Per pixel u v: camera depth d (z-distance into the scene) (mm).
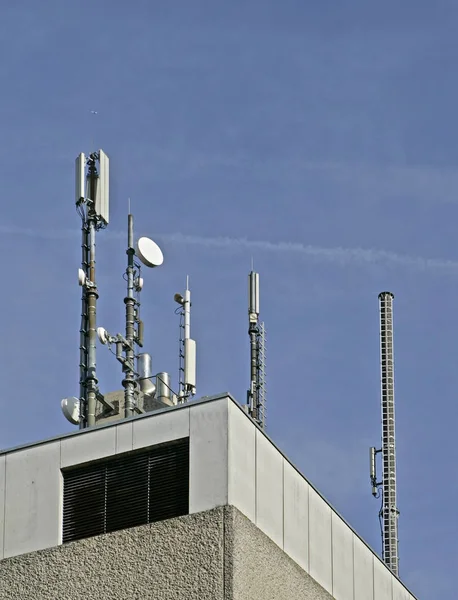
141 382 52469
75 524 39156
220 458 37906
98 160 52125
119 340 50844
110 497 39062
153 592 37031
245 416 39031
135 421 39406
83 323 50281
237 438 38406
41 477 39875
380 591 43875
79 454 39719
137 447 39031
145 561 37469
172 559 37219
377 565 44250
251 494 38344
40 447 40250
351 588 42125
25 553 39031
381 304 60281
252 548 37406
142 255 53031
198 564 36906
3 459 40500
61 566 38406
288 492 40156
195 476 37938
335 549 41875
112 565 37812
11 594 38531
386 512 57625
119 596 37375
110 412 50281
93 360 49719
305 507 40812
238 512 37375
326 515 41938
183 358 53688
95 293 50656
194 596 36594
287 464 40500
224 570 36594
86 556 38250
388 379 59438
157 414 39188
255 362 58438
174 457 38719
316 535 41000
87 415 48812
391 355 59906
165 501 38344
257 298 59438
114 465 39375
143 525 37969
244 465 38406
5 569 38938
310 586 39438
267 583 37594
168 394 53406
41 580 38438
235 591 36375
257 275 59719
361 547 43594
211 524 37156
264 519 38594
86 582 37906
